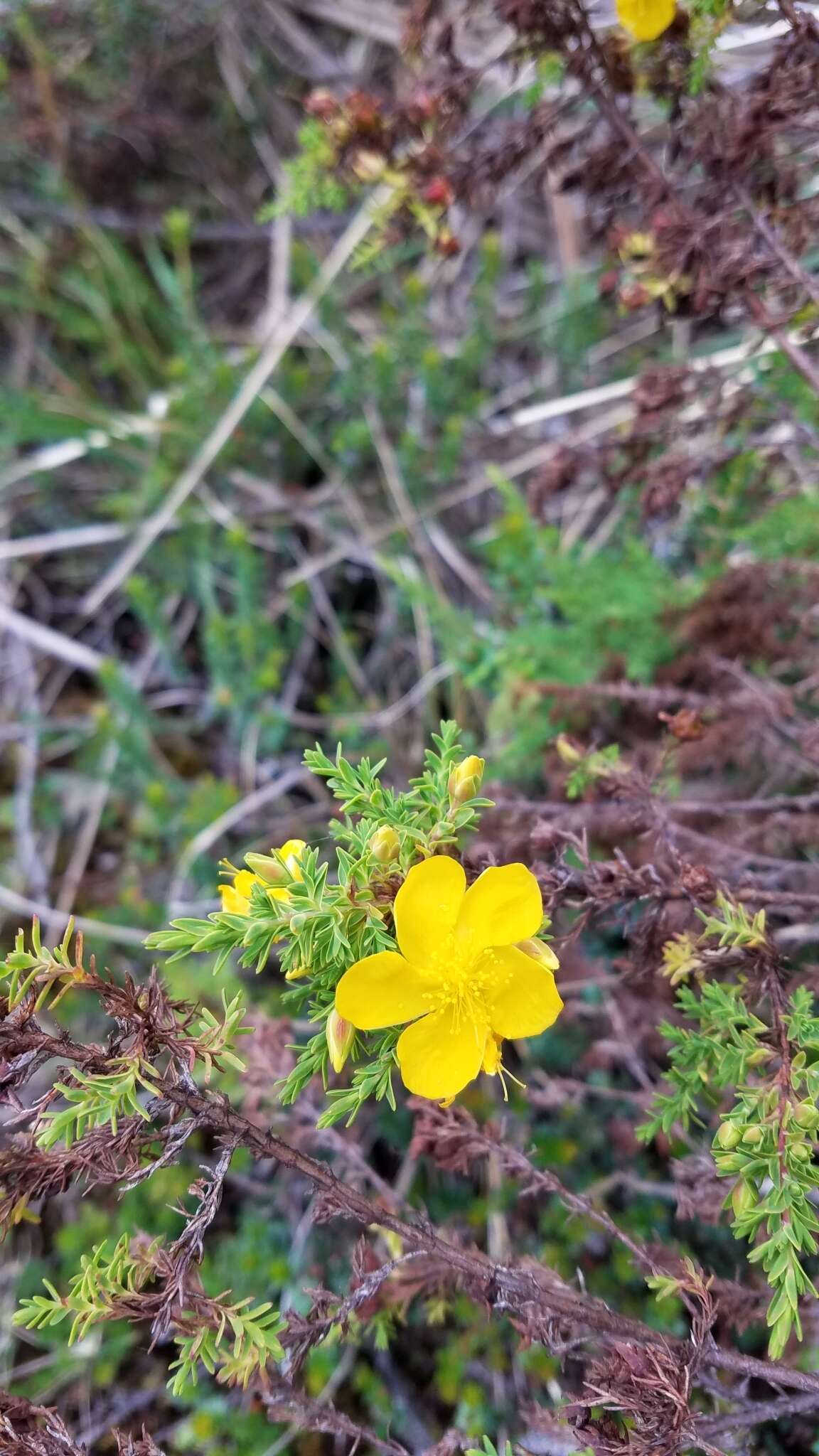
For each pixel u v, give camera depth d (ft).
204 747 0.93
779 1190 0.36
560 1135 0.63
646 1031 0.60
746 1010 0.43
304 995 0.37
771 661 0.71
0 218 1.04
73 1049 0.35
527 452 0.98
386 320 0.99
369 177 0.58
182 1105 0.35
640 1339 0.40
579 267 1.00
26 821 0.88
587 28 0.54
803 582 0.67
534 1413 0.48
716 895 0.44
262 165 1.11
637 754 0.64
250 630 0.80
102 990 0.35
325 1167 0.37
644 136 0.86
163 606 0.98
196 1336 0.36
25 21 0.93
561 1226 0.59
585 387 0.99
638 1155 0.62
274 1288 0.61
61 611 1.00
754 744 0.65
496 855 0.59
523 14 0.53
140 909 0.78
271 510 0.98
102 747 0.89
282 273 1.02
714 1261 0.57
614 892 0.44
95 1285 0.36
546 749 0.73
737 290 0.53
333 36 1.12
